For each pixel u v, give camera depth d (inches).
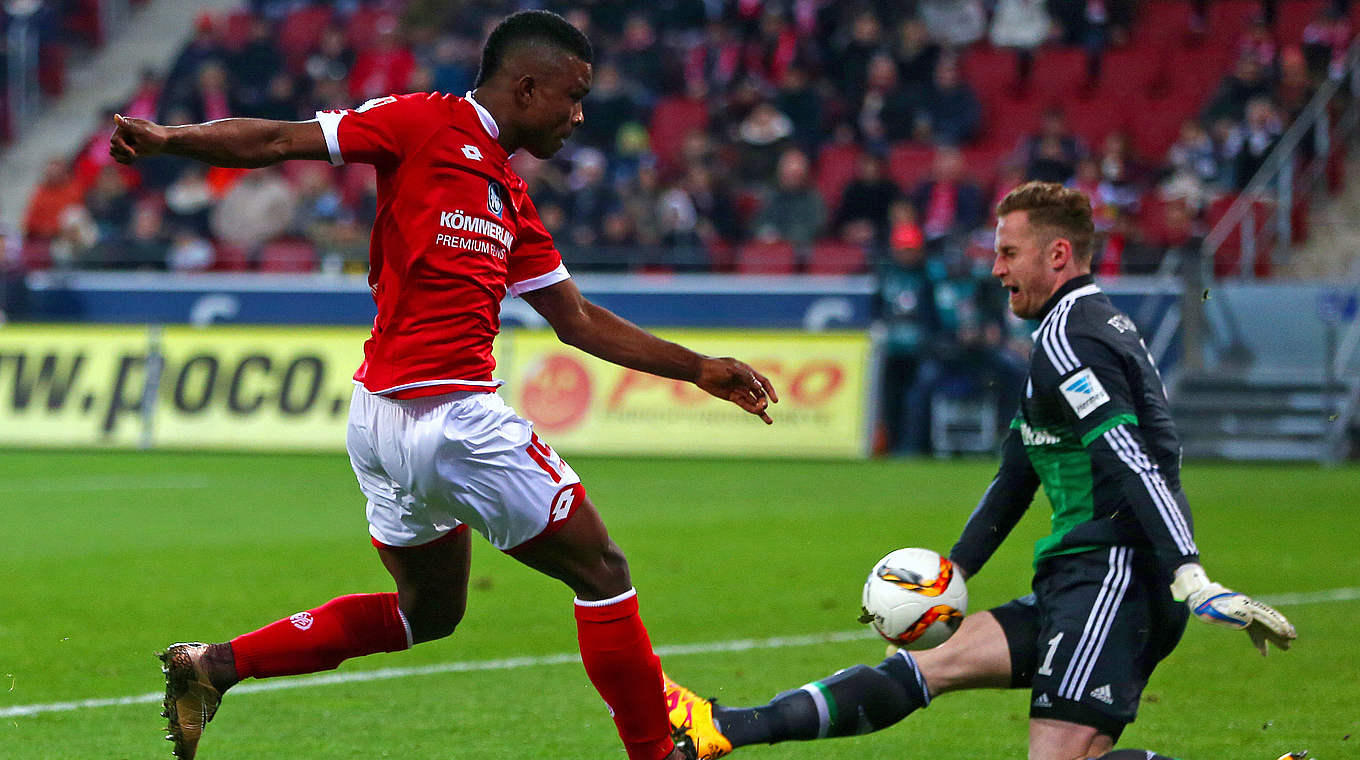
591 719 537.6
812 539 1008.2
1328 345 1649.9
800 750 499.5
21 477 1427.2
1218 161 1822.1
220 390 1747.0
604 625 397.7
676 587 825.5
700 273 1776.6
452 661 641.0
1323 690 588.4
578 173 1911.9
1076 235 398.9
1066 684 375.6
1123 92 2048.5
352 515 1144.8
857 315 1713.8
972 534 424.5
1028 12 2126.0
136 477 1429.6
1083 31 2105.1
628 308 1779.0
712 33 2148.1
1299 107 1870.1
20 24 2470.5
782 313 1737.2
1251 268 1732.3
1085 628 378.6
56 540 1002.1
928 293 1652.3
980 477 1437.0
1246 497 1279.5
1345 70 1946.4
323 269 1879.9
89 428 1758.1
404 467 388.5
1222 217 1804.9
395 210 383.6
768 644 674.8
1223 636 701.3
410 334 385.1
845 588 823.1
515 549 394.3
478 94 396.5
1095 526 387.5
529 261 422.6
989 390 1642.5
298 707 553.3
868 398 1653.5
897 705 398.3
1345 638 690.8
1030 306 404.2
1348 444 1673.2
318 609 417.7
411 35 2352.4
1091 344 380.5
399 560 412.8
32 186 2381.9
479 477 385.4
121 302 1891.0
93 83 2554.1
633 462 1612.9
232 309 1866.4
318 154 375.6
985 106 2044.8
